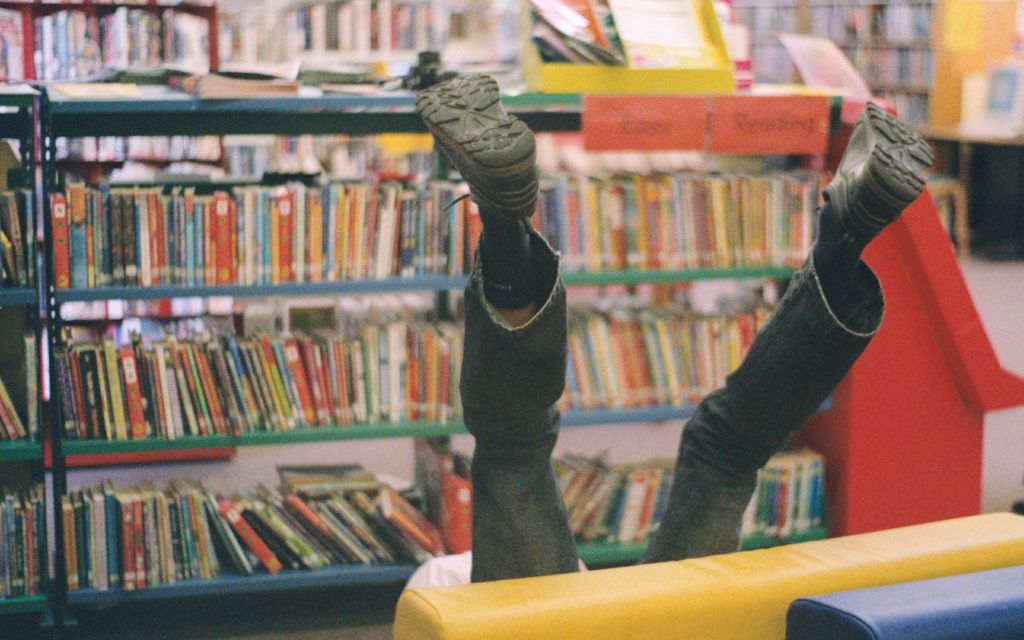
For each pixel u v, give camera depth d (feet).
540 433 5.47
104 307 16.98
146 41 20.72
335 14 22.13
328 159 21.02
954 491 13.62
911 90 38.78
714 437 5.66
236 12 21.88
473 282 5.01
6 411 11.55
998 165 36.37
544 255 4.97
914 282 13.15
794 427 5.59
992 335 25.39
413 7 22.49
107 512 11.68
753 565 5.28
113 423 11.72
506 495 5.51
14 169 12.48
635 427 20.44
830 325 5.21
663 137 12.25
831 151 13.41
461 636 4.66
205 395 11.85
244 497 12.53
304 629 12.62
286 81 11.50
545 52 12.21
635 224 12.81
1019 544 5.66
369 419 12.37
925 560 5.43
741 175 13.34
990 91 37.37
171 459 18.69
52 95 11.25
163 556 11.87
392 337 12.32
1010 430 19.85
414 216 12.26
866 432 13.30
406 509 12.68
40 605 11.43
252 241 11.83
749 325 13.37
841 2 41.88
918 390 13.37
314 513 12.35
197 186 12.96
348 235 12.09
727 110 12.41
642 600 4.92
